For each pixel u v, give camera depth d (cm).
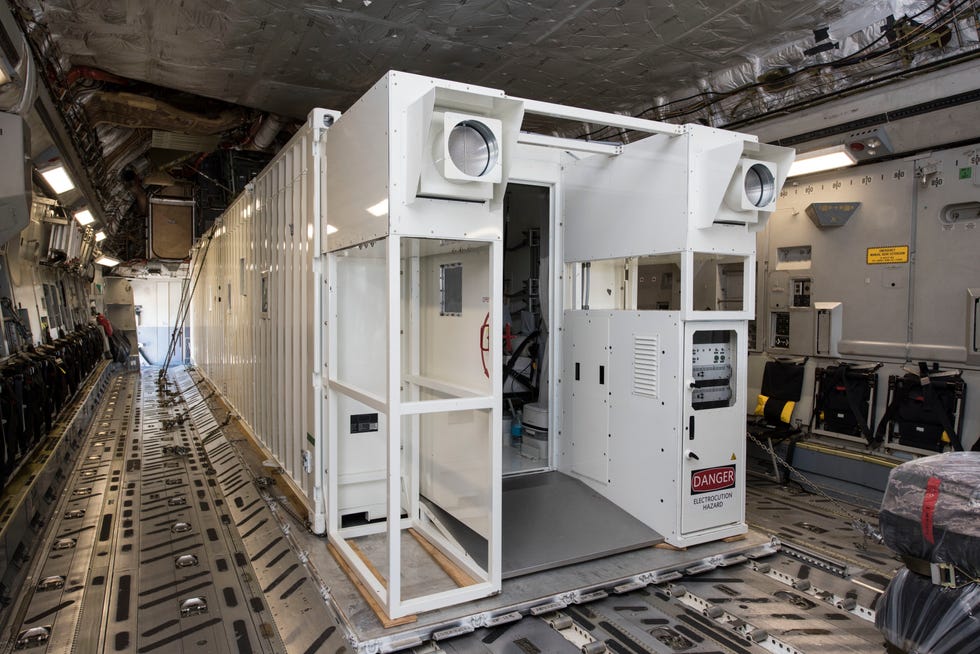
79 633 273
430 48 489
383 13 428
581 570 333
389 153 272
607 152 409
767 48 478
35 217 616
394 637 263
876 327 492
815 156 496
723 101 548
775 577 338
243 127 765
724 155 341
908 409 460
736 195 353
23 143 348
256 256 645
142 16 428
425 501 414
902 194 472
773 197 372
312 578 329
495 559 301
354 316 412
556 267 477
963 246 437
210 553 365
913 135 449
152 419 838
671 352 363
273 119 700
